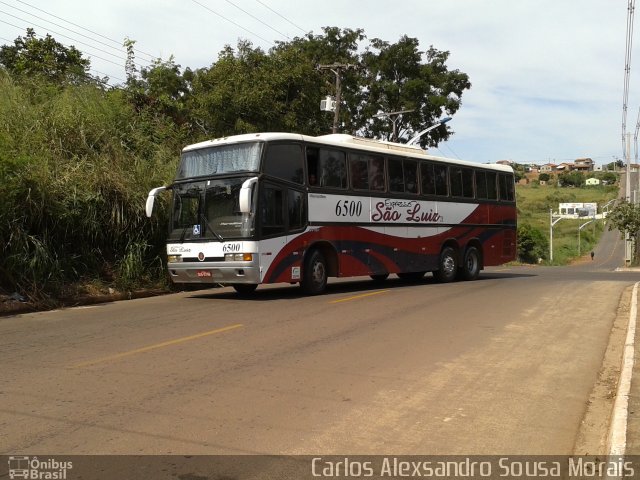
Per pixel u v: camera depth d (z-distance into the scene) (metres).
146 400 6.46
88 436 5.43
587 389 7.14
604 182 163.25
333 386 7.06
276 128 29.02
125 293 15.66
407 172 18.22
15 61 25.05
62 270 14.70
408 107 39.06
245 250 13.82
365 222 16.67
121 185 16.33
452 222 19.86
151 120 21.58
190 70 32.19
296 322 11.28
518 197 143.62
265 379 7.33
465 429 5.74
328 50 39.59
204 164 14.86
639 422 5.57
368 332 10.36
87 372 7.56
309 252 15.40
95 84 20.55
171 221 15.05
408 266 18.06
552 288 17.50
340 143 16.22
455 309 13.06
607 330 10.86
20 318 12.10
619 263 83.19
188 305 13.73
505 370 7.93
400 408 6.31
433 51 41.16
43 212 14.59
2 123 15.46
